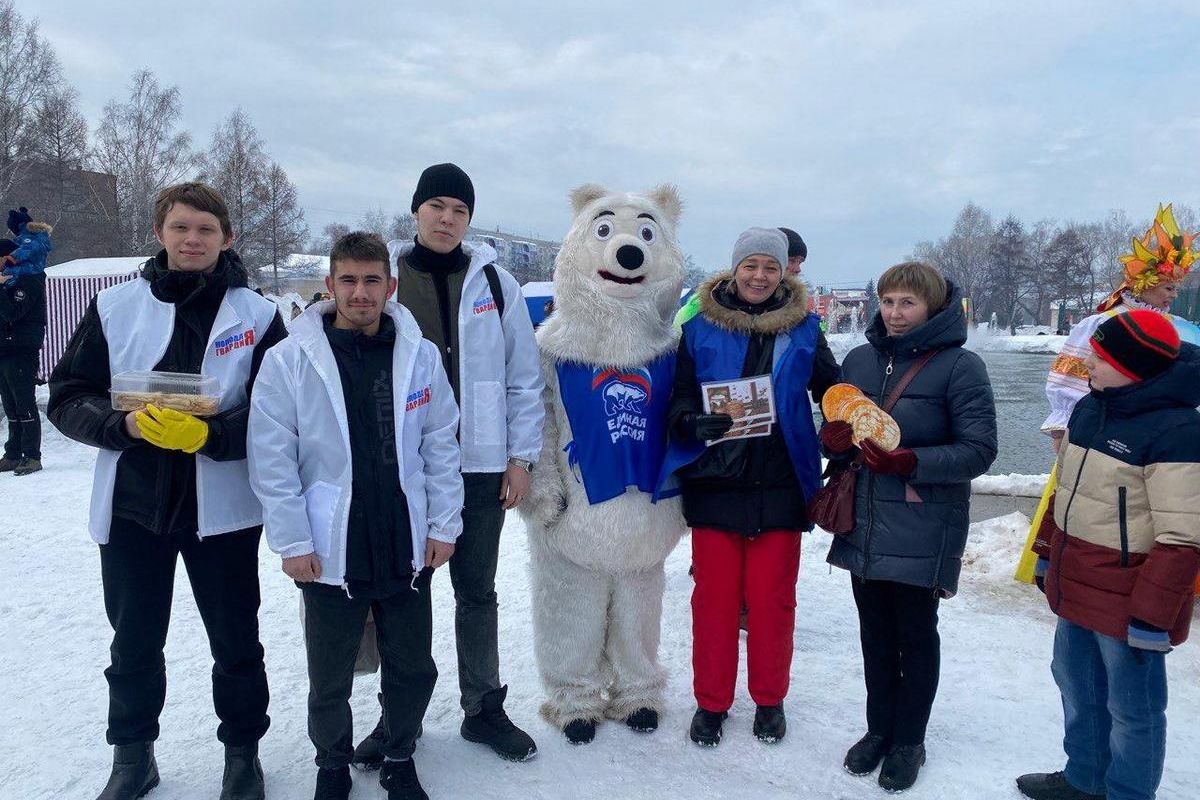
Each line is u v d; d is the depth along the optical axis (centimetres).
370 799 280
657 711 334
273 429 254
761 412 307
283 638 417
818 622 440
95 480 259
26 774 289
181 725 326
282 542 252
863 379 304
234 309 269
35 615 435
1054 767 303
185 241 258
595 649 332
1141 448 245
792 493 314
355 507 259
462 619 313
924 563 282
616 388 315
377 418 263
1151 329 242
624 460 313
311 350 260
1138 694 252
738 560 323
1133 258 401
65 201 3425
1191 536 230
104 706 340
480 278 309
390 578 261
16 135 3147
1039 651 400
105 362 261
